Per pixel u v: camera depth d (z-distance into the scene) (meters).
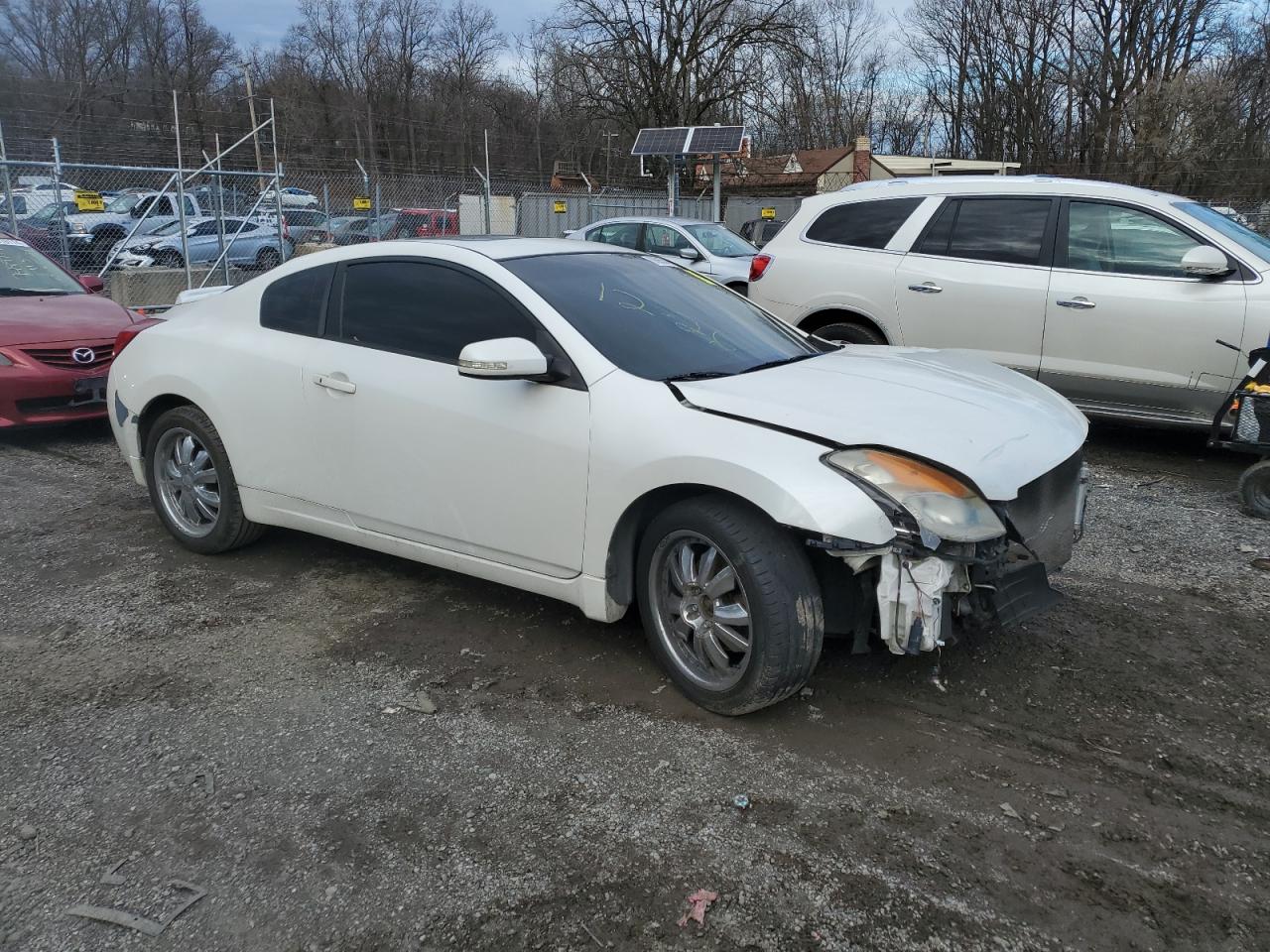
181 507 4.70
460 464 3.59
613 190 27.55
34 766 2.90
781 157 42.72
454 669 3.50
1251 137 32.56
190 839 2.56
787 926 2.24
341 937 2.21
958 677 3.42
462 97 60.00
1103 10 45.06
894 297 6.84
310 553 4.71
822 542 2.80
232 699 3.29
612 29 39.62
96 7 52.16
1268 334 5.61
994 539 2.92
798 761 2.91
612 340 3.48
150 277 13.48
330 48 62.69
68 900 2.33
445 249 3.87
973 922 2.25
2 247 8.11
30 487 5.90
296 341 4.14
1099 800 2.71
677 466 3.02
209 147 37.31
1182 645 3.69
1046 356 6.36
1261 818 2.63
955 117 55.25
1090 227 6.29
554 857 2.48
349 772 2.86
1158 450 6.72
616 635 3.78
